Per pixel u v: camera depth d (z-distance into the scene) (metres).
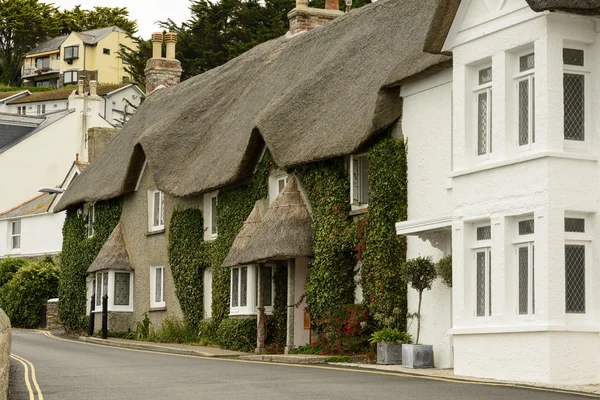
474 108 21.80
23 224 58.56
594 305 19.48
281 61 36.06
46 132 69.69
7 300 50.16
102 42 131.00
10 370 22.47
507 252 20.30
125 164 41.25
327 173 27.88
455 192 21.75
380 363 23.95
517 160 20.00
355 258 27.27
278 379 19.56
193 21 62.19
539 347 19.16
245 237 30.66
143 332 38.56
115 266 40.62
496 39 20.81
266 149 31.56
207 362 24.95
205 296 35.81
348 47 30.77
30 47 136.25
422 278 23.25
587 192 19.61
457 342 21.33
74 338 40.81
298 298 29.34
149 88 49.09
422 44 25.53
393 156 25.52
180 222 37.09
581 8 19.31
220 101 38.72
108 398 16.59
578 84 20.05
